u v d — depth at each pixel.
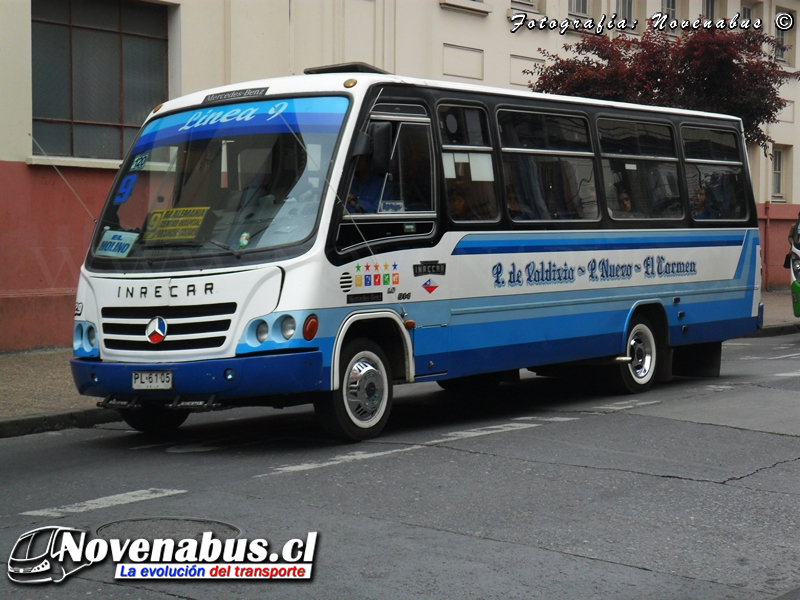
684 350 14.48
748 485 7.67
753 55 21.64
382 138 9.06
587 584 5.45
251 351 8.59
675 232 13.12
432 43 22.08
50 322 16.23
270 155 9.23
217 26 18.22
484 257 10.41
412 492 7.32
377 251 9.28
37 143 15.34
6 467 8.63
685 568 5.77
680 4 28.95
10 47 15.76
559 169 11.54
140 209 9.57
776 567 5.82
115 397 9.14
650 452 8.80
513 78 24.06
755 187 32.69
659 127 13.14
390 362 9.77
